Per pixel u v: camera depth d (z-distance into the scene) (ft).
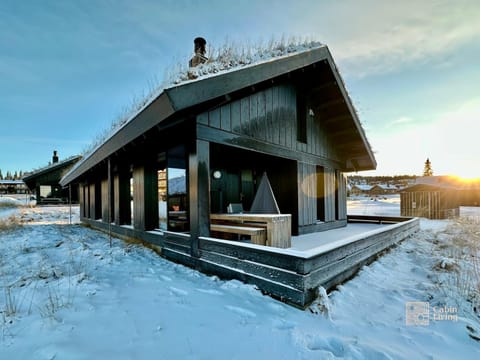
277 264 9.41
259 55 14.51
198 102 10.69
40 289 9.78
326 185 25.67
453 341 7.31
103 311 7.96
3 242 20.34
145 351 5.97
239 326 7.24
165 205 17.44
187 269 13.06
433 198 52.54
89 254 16.26
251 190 23.90
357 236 13.52
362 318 8.46
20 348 5.93
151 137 15.71
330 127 25.80
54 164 72.18
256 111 16.56
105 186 27.55
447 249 19.29
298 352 6.11
